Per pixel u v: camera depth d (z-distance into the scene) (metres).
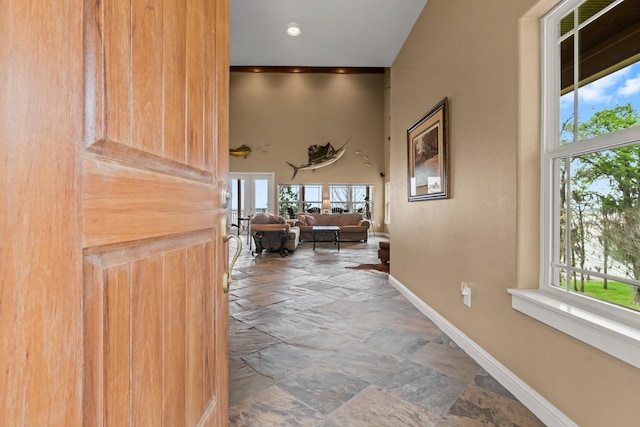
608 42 1.35
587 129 1.45
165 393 0.69
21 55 0.37
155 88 0.65
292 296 3.62
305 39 3.88
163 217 0.68
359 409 1.58
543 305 1.48
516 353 1.70
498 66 1.86
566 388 1.39
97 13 0.48
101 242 0.49
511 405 1.62
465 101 2.24
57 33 0.41
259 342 2.37
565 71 1.57
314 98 10.90
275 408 1.59
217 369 1.01
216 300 1.00
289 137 10.84
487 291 1.97
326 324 2.74
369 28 3.55
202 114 0.89
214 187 0.98
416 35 3.29
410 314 2.99
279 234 6.73
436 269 2.73
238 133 10.73
